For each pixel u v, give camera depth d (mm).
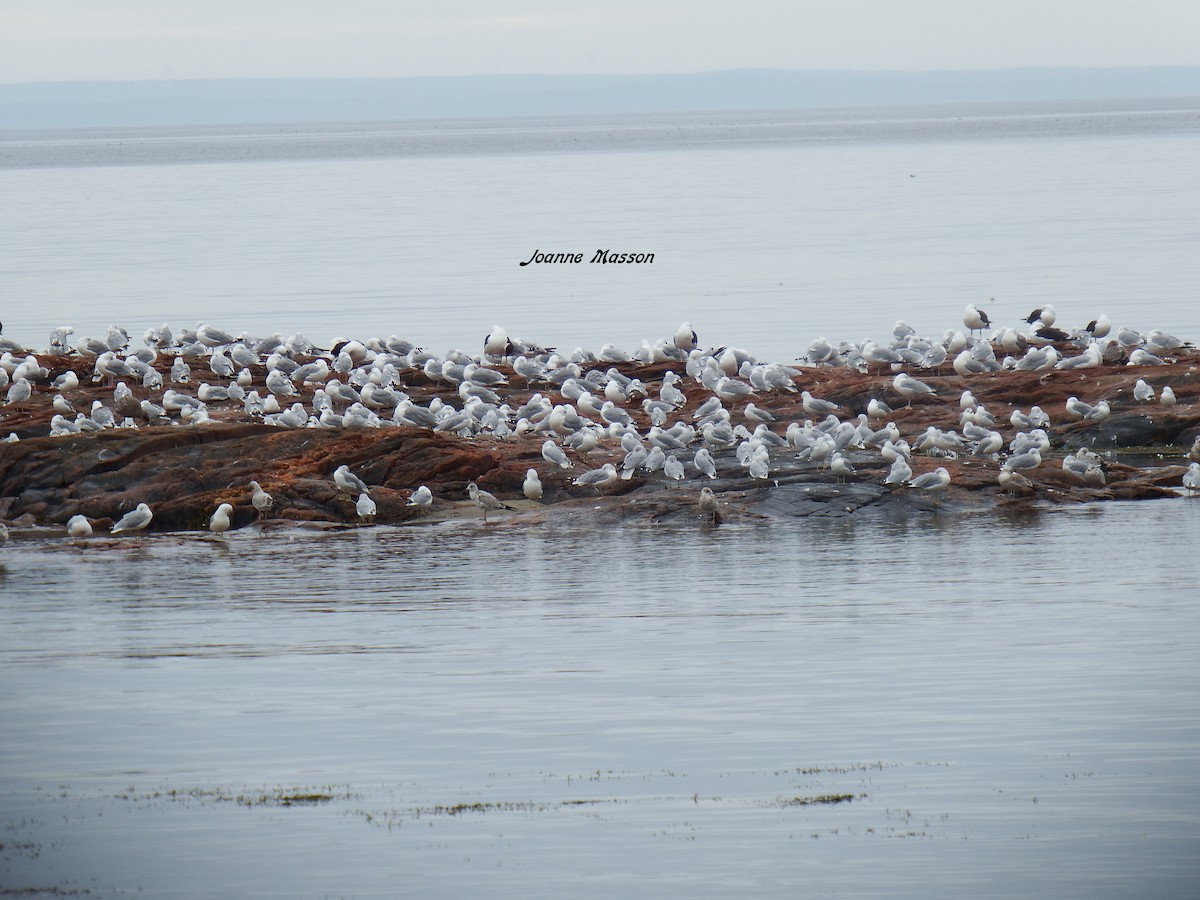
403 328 68062
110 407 45125
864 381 47188
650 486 36938
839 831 17688
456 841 17609
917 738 20438
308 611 27812
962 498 36219
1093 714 21172
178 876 16828
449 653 24859
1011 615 26453
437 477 37594
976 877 16547
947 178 160250
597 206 135500
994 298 72875
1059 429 43562
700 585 29219
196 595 29172
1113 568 29750
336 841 17641
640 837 17625
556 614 27281
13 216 132125
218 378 51312
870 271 84875
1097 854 17000
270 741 20812
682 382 50219
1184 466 39062
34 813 18469
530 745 20516
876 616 26609
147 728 21359
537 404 42094
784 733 20766
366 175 198375
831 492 36031
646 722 21297
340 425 41156
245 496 36188
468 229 114938
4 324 69562
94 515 36344
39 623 27141
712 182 166250
